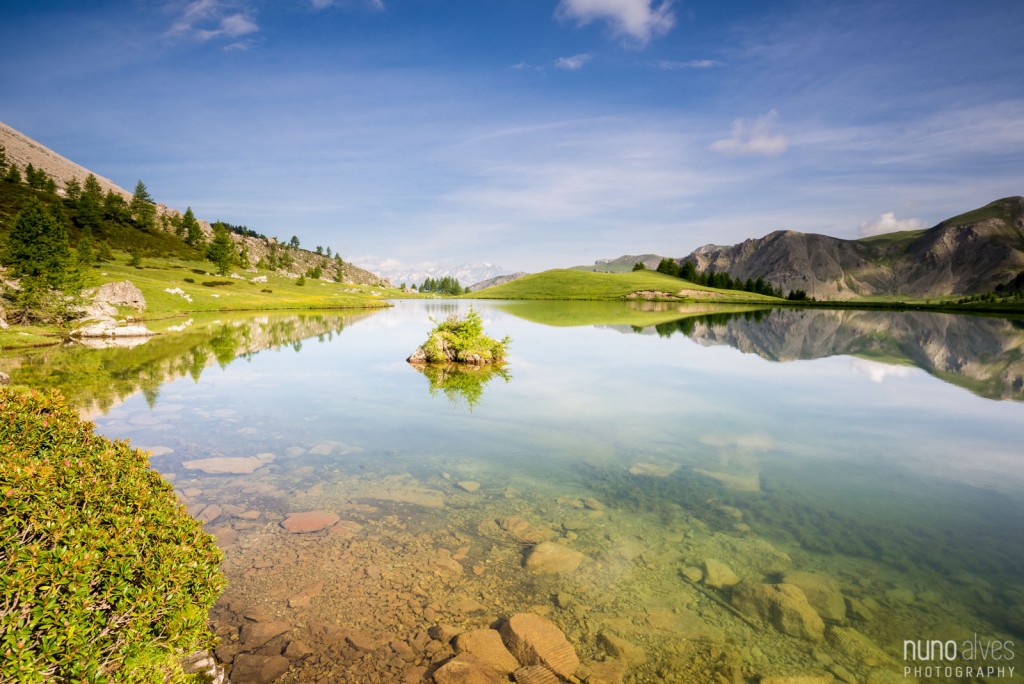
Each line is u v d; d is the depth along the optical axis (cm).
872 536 889
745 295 16250
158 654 506
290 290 13788
